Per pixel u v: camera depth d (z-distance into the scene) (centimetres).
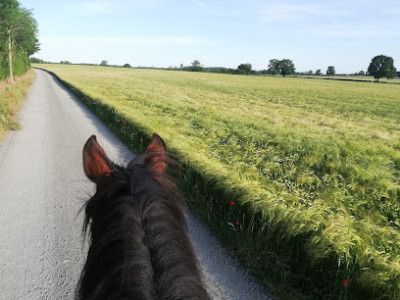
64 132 966
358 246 266
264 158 633
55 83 3588
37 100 1847
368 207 418
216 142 746
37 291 277
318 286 271
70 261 319
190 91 2858
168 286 79
